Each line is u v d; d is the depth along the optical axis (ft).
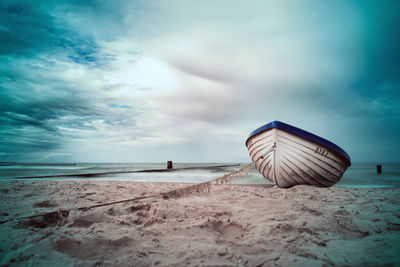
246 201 14.16
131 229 8.34
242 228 9.14
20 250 6.13
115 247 6.76
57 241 6.74
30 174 51.60
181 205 12.77
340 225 8.98
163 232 8.20
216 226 9.32
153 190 20.13
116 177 45.93
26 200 14.28
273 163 22.48
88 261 5.75
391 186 32.89
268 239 7.38
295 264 5.78
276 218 9.85
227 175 18.11
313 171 22.15
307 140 20.81
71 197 15.38
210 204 13.16
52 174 51.78
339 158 22.03
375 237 7.53
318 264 5.78
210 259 6.02
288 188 22.79
